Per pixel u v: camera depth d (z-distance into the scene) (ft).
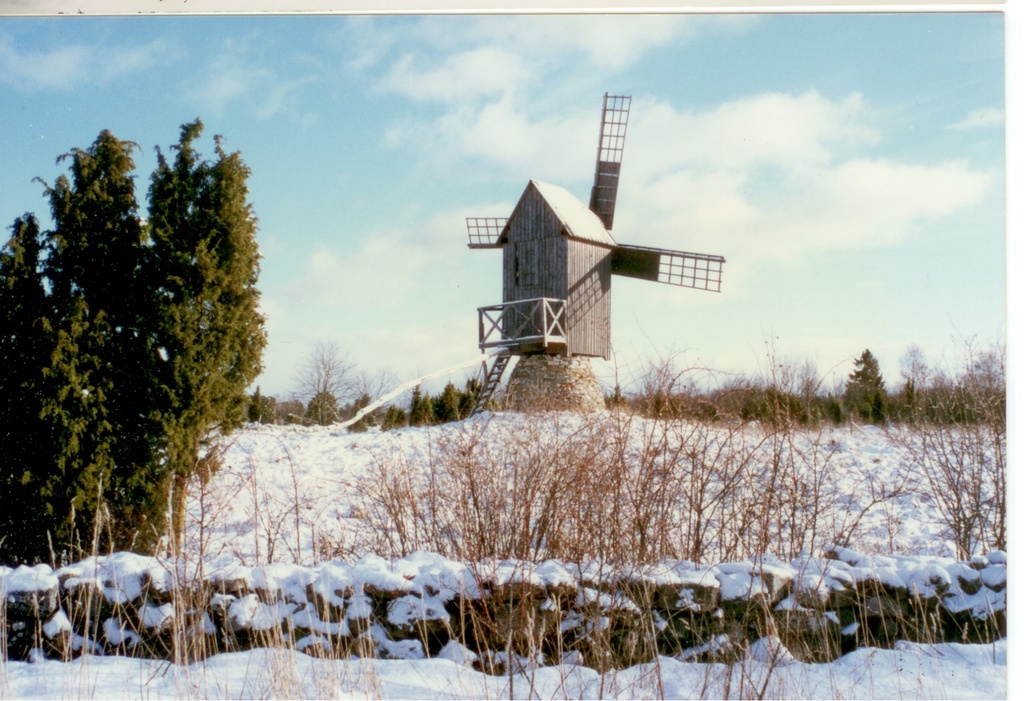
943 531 29.63
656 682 14.42
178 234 29.58
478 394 71.41
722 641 15.84
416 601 15.75
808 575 16.66
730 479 23.16
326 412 105.50
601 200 84.07
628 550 19.15
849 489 36.68
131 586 15.78
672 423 23.11
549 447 21.71
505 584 15.92
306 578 15.89
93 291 27.76
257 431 56.70
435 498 21.89
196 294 29.43
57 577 15.81
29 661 15.15
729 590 16.24
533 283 73.92
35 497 24.91
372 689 13.48
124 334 28.07
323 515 29.09
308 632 15.43
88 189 27.68
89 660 14.89
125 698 13.17
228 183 30.37
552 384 69.10
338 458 48.65
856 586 16.56
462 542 20.40
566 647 16.08
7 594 15.44
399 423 73.56
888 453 45.50
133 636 15.46
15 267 25.99
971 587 16.70
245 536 25.88
